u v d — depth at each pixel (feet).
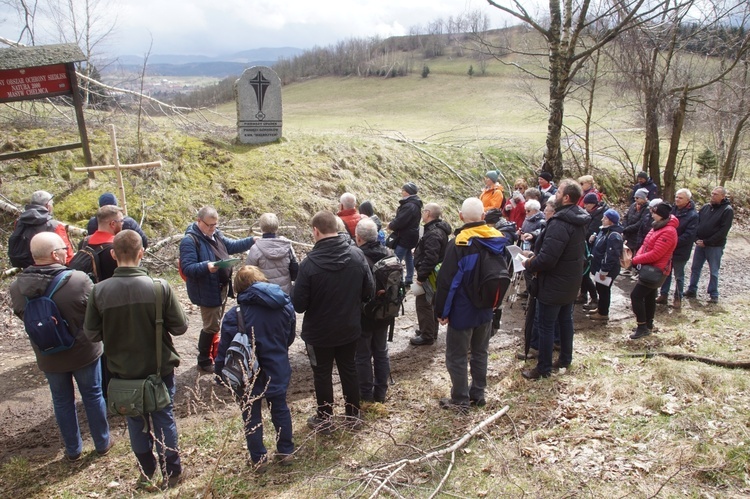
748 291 33.14
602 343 23.52
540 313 19.02
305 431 16.14
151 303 12.62
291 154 41.83
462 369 16.74
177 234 32.01
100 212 16.48
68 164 33.09
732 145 58.59
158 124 42.11
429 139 58.23
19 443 16.07
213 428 16.48
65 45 30.96
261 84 41.96
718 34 51.26
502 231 24.04
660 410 15.81
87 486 13.80
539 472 13.08
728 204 29.73
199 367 20.44
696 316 27.76
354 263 14.97
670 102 53.88
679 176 60.13
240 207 35.40
